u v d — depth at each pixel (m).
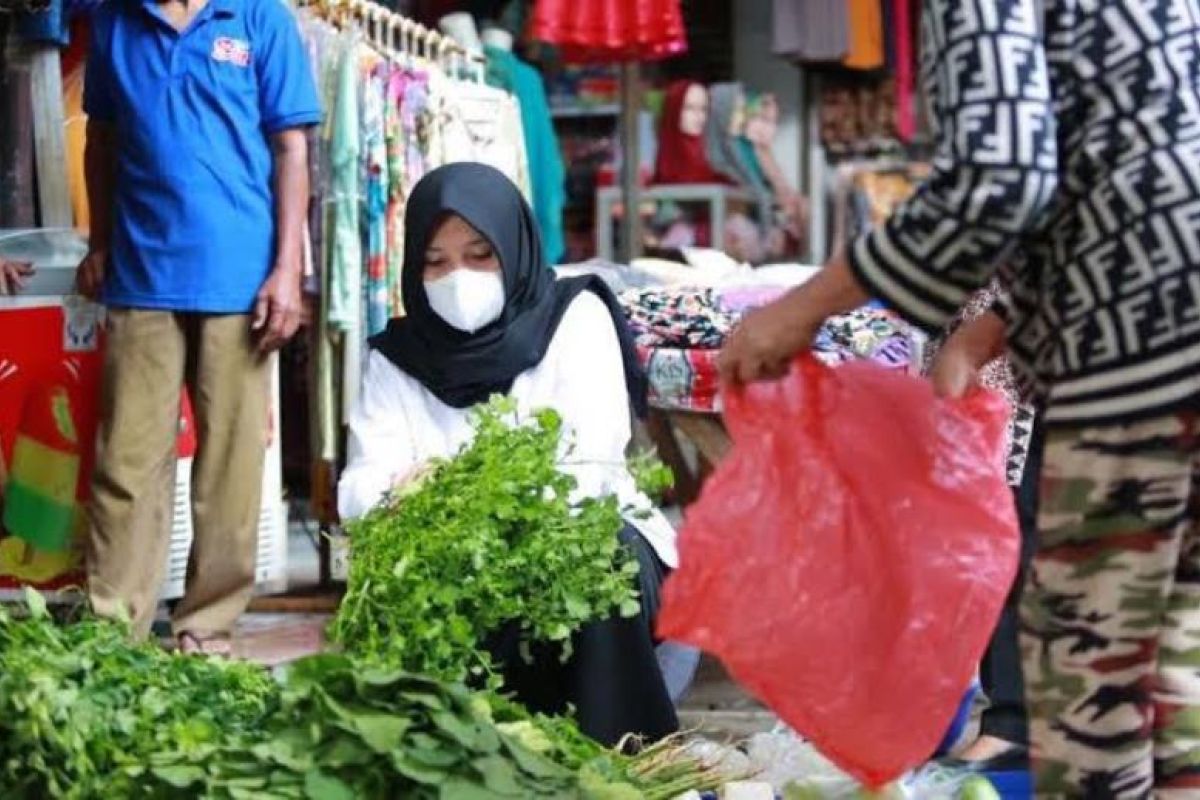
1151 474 3.07
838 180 13.20
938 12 3.04
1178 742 3.26
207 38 6.28
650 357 6.79
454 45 8.49
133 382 6.30
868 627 3.40
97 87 6.40
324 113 7.17
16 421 6.52
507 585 4.46
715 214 12.51
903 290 3.09
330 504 7.64
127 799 3.66
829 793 4.14
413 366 5.31
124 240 6.32
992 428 3.41
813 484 3.43
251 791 3.52
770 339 3.28
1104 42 3.06
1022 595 3.27
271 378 7.09
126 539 6.35
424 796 3.52
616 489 5.06
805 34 12.10
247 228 6.32
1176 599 3.25
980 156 2.95
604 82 12.60
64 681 3.84
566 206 12.84
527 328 5.27
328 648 5.21
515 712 4.18
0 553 6.58
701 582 3.45
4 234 6.55
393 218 7.36
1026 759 4.99
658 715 4.78
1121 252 3.04
